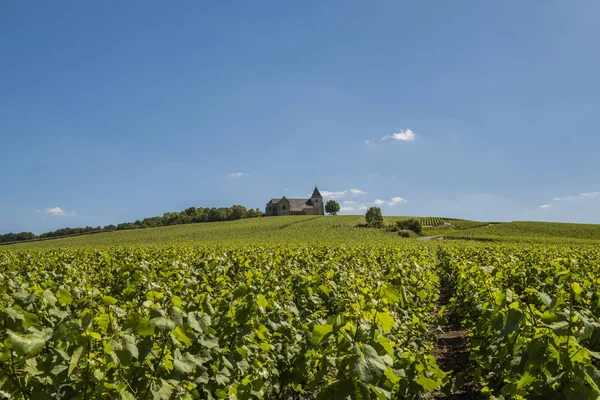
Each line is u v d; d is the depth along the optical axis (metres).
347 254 15.20
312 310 6.93
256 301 4.63
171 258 13.15
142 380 3.28
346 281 7.72
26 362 2.98
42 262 13.35
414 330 6.22
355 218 119.69
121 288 8.62
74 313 5.11
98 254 16.17
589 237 81.00
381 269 11.70
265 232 88.88
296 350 4.70
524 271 9.59
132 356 3.18
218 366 4.13
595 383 2.77
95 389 2.98
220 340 4.61
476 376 5.36
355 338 3.32
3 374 2.83
